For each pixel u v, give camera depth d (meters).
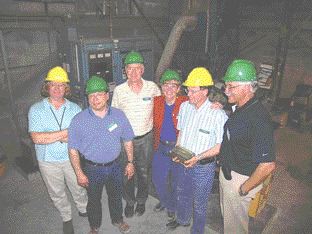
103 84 2.63
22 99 6.27
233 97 2.34
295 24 7.62
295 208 4.13
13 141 5.66
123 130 2.95
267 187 3.13
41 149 2.94
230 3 8.14
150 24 7.77
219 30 8.18
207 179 2.83
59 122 2.93
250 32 8.45
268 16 8.02
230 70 2.30
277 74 7.68
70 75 5.88
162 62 7.00
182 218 3.31
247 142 2.30
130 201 3.61
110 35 6.66
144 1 8.09
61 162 3.01
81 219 3.63
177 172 3.19
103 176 2.95
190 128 2.81
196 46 8.21
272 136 2.20
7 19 5.57
